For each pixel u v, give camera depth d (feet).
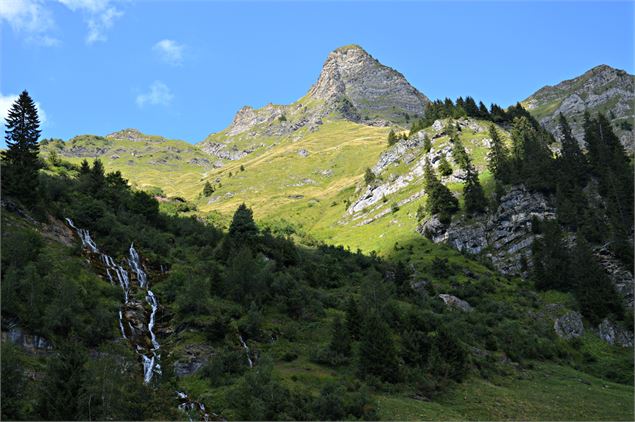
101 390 157.17
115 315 253.85
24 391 161.48
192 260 357.00
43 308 217.97
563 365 324.80
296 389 205.05
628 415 222.28
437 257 470.39
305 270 384.06
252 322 264.11
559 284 418.72
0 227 262.47
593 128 624.59
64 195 371.97
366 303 312.71
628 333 368.68
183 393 201.98
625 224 463.42
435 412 208.44
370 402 200.64
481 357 294.05
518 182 537.24
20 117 350.02
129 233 347.97
